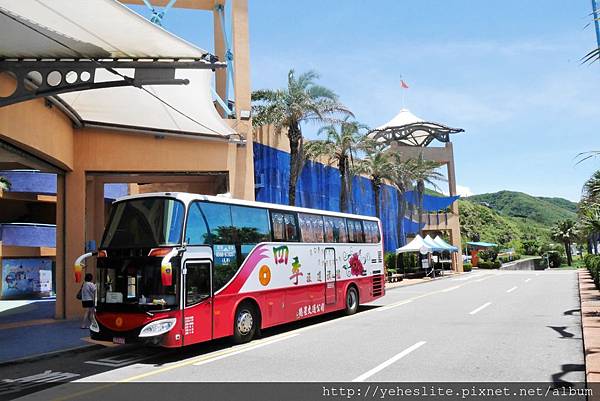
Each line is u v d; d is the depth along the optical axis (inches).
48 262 1386.6
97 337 418.3
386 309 738.8
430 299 884.0
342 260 680.4
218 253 456.4
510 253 3316.9
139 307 399.9
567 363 350.0
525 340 442.3
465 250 3390.7
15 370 403.5
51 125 624.7
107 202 1349.7
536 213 6515.8
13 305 1060.5
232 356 412.8
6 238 1255.5
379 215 1763.0
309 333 526.9
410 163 1923.0
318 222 637.9
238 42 850.1
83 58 453.7
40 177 1304.1
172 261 405.7
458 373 324.8
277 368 357.1
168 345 393.1
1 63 443.5
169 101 657.6
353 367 349.7
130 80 464.8
